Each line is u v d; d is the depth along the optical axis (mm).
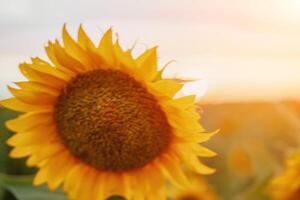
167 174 777
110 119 764
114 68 763
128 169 783
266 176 1181
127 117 763
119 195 792
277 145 1318
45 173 777
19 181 799
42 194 790
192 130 734
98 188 783
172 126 757
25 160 993
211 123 1548
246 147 1273
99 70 766
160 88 720
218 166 1268
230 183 1242
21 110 769
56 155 781
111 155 772
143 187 781
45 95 768
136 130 764
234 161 1262
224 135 1490
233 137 1474
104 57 747
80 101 769
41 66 753
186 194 1088
